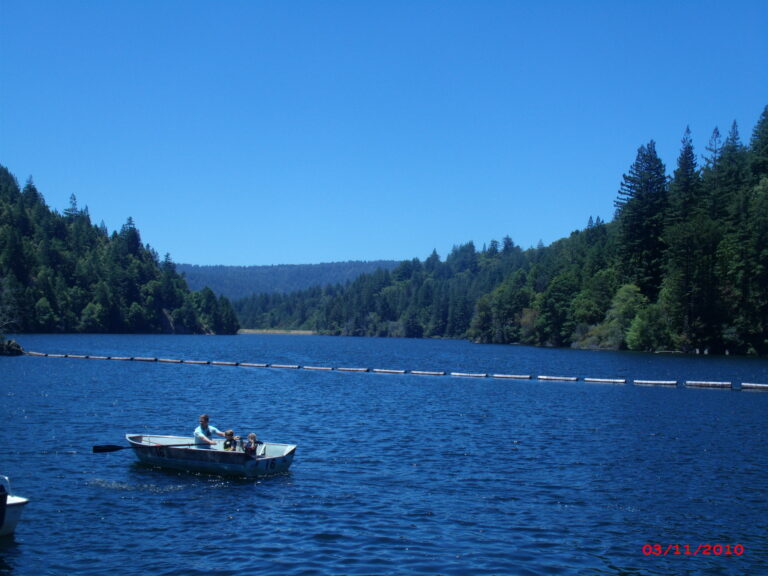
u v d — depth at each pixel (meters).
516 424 34.66
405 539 17.34
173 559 15.99
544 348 127.00
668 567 15.91
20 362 73.88
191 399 44.38
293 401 44.22
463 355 108.62
